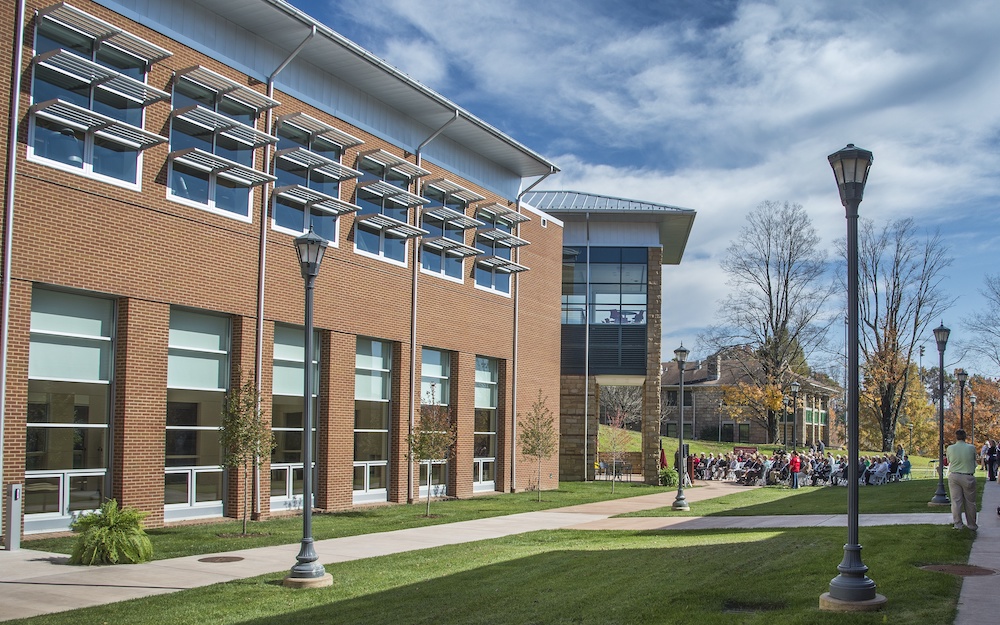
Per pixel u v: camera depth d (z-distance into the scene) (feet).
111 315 62.95
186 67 66.23
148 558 48.42
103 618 33.30
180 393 68.03
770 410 208.54
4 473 53.72
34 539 55.31
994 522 58.95
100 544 46.80
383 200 90.12
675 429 276.41
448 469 101.91
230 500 71.26
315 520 72.43
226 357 71.97
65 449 59.21
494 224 111.75
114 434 62.08
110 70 58.13
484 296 108.58
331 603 36.40
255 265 73.31
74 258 58.54
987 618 28.86
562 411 138.82
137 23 64.23
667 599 34.27
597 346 138.62
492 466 112.47
